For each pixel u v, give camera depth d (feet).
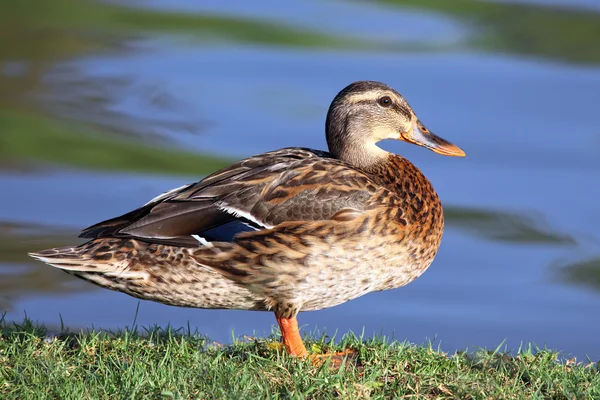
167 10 129.18
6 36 109.60
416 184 31.12
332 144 32.73
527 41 108.68
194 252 27.73
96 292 48.88
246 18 125.29
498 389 24.67
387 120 32.65
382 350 27.89
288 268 27.99
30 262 53.16
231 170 30.09
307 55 104.01
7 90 89.76
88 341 28.14
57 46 106.32
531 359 27.76
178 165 72.95
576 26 114.83
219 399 23.57
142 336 29.48
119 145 77.20
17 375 24.89
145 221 27.91
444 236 59.57
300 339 28.48
